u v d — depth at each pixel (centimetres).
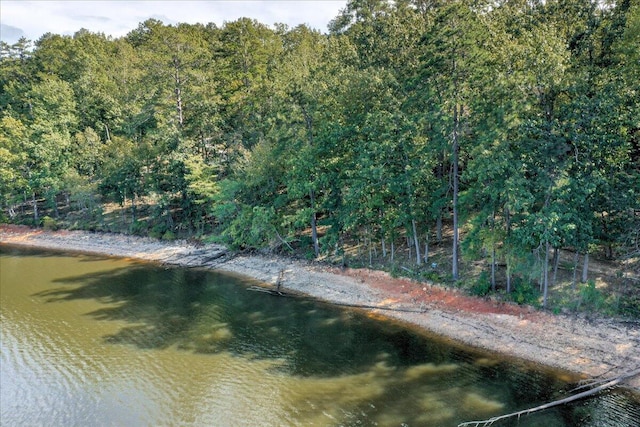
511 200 2822
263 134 5209
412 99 3469
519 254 3020
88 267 4969
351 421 2208
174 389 2561
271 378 2630
